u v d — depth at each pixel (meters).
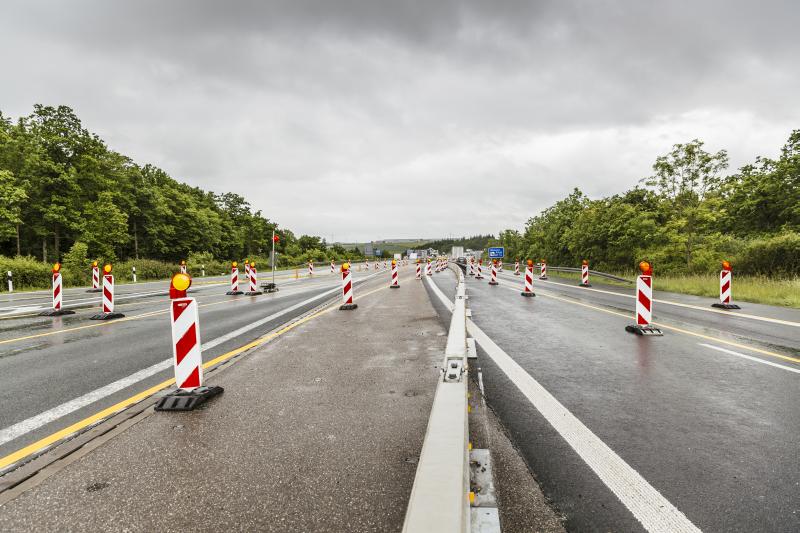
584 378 4.78
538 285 20.77
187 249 59.00
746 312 10.24
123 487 2.49
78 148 41.31
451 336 3.45
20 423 3.54
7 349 6.59
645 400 4.04
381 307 11.44
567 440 3.14
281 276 35.81
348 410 3.72
